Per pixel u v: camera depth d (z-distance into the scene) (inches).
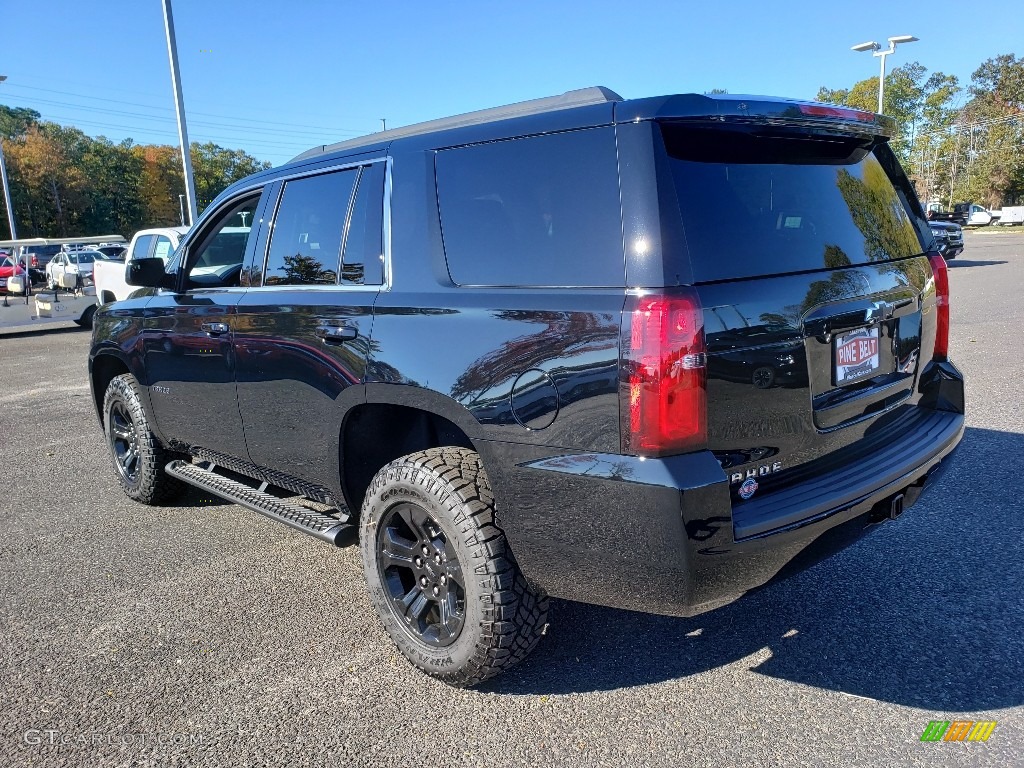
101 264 563.8
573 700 105.0
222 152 4173.2
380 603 115.1
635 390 82.5
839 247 102.6
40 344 582.6
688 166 89.3
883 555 143.7
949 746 92.1
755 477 90.9
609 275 87.4
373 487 112.5
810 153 105.4
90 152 3533.5
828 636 118.2
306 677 112.3
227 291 146.7
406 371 105.2
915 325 118.0
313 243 129.3
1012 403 241.9
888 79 2810.0
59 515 185.8
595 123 91.4
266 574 149.1
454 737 97.5
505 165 100.6
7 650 121.8
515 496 94.3
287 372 128.5
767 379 89.2
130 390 181.3
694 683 107.8
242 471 154.9
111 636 125.6
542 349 90.7
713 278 86.2
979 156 2385.6
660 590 85.1
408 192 112.3
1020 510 160.2
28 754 96.1
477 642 101.0
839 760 90.4
